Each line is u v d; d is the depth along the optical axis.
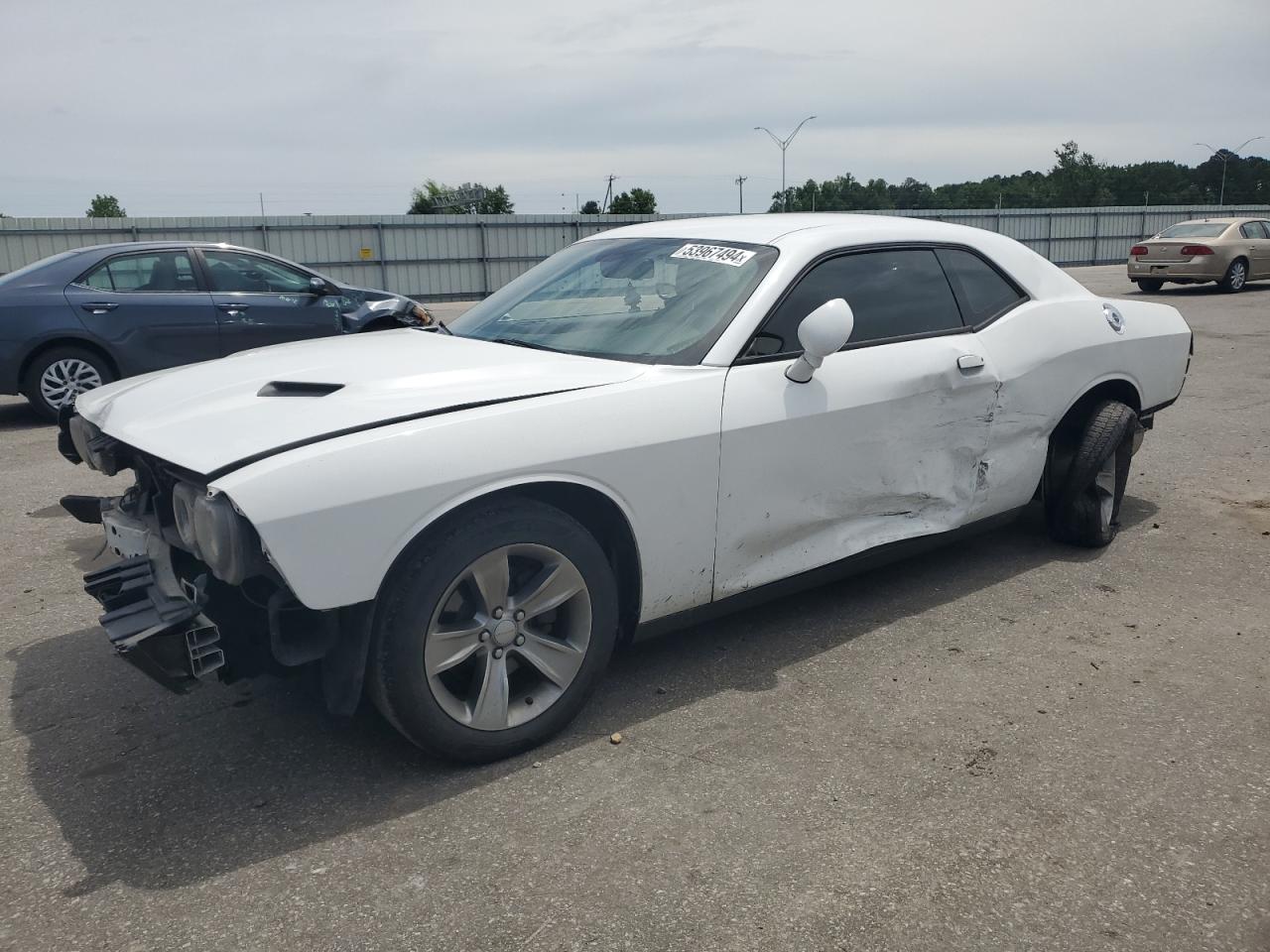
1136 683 3.36
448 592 2.65
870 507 3.65
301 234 28.62
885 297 3.75
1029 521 5.16
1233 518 5.16
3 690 3.41
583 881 2.36
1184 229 19.77
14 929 2.22
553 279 4.00
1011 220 40.12
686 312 3.42
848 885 2.34
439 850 2.49
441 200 67.88
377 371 3.08
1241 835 2.52
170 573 2.77
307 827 2.59
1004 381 3.99
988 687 3.34
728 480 3.19
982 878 2.36
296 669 2.80
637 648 3.67
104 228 25.97
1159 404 4.82
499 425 2.72
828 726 3.09
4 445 7.48
